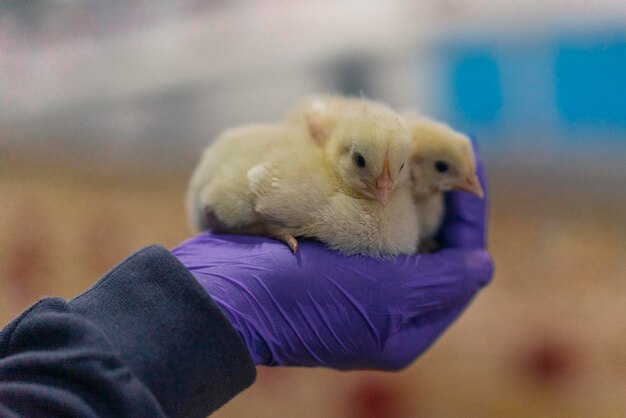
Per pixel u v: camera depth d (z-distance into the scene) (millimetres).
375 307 404
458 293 428
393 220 401
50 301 352
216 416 583
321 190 394
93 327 341
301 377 586
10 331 349
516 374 569
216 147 418
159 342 349
